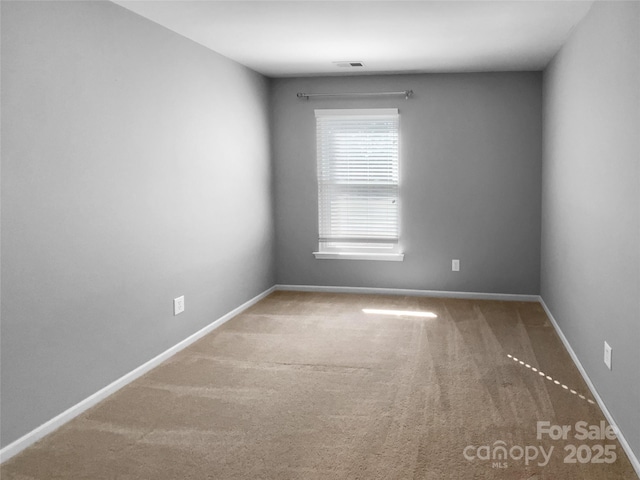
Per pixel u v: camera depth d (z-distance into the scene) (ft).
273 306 17.03
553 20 11.43
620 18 8.35
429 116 17.74
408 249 18.33
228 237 15.43
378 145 18.11
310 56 15.02
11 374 8.27
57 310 9.12
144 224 11.45
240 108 16.05
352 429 8.89
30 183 8.49
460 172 17.74
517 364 11.82
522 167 17.39
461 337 13.82
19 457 8.17
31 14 8.45
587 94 10.68
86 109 9.66
